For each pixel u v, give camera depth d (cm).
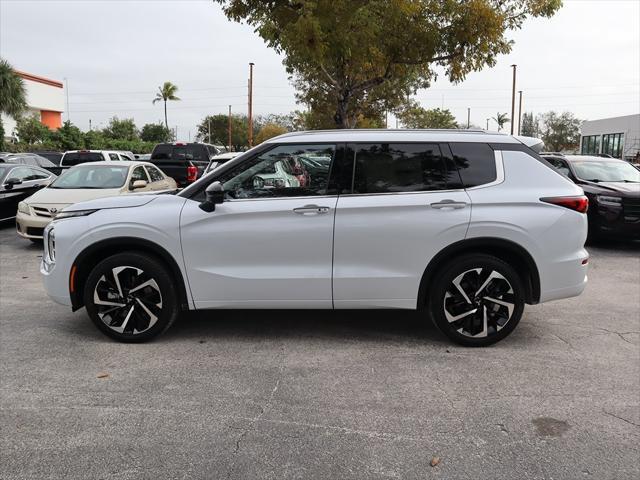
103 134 7425
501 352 480
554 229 477
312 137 489
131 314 491
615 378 425
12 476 296
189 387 407
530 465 310
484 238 473
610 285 740
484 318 482
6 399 386
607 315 597
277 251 477
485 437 338
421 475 300
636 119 4691
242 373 432
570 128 7181
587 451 323
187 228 478
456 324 487
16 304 632
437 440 335
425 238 472
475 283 481
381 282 477
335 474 300
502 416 365
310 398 389
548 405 380
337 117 1492
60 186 1072
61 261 490
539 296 485
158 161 1641
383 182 480
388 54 1295
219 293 484
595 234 997
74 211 499
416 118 4116
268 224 475
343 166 482
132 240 481
